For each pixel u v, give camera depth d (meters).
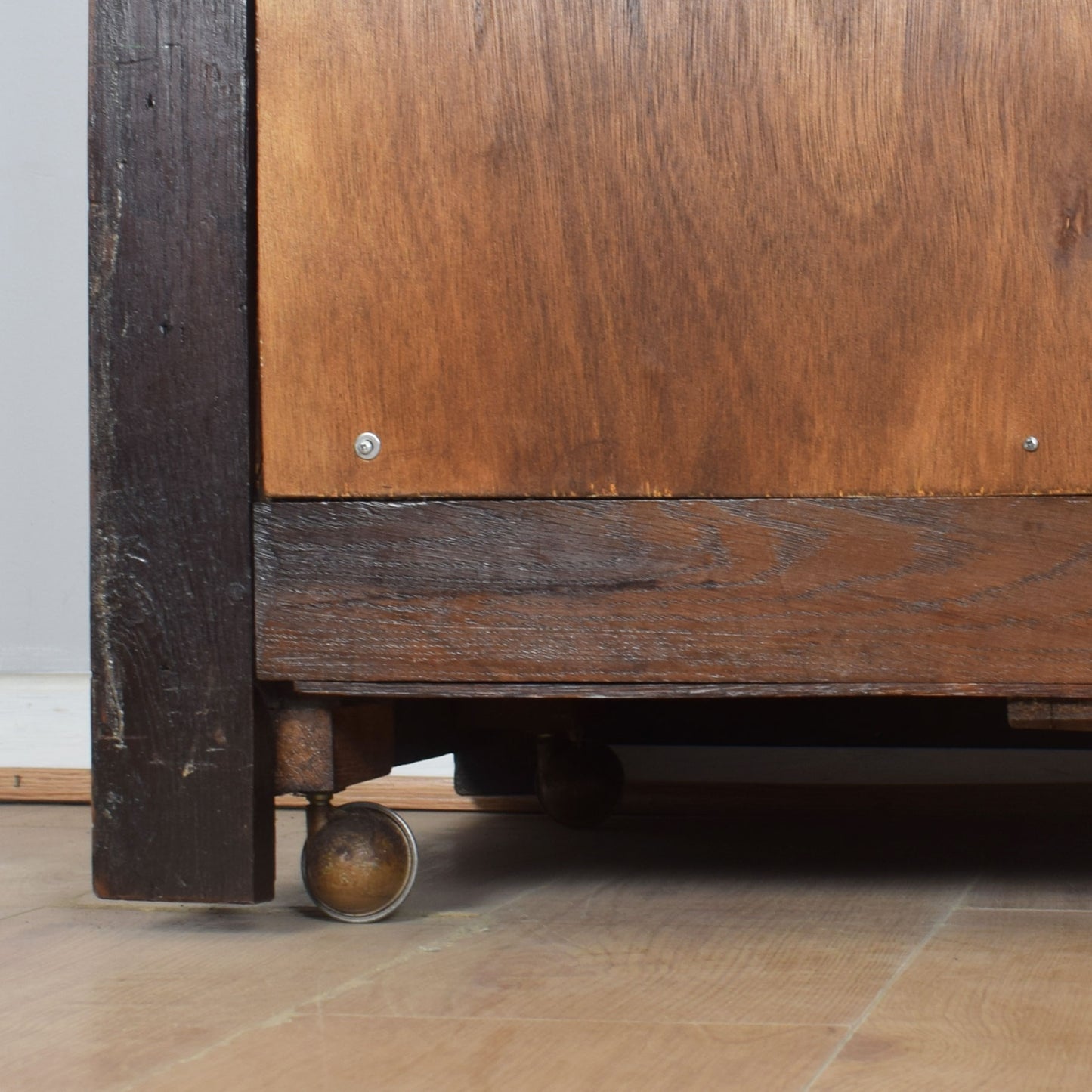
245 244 0.80
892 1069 0.50
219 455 0.80
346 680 0.79
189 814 0.80
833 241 0.76
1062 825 1.24
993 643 0.75
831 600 0.76
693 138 0.77
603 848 1.10
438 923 0.80
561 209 0.78
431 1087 0.49
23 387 1.54
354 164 0.80
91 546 0.81
